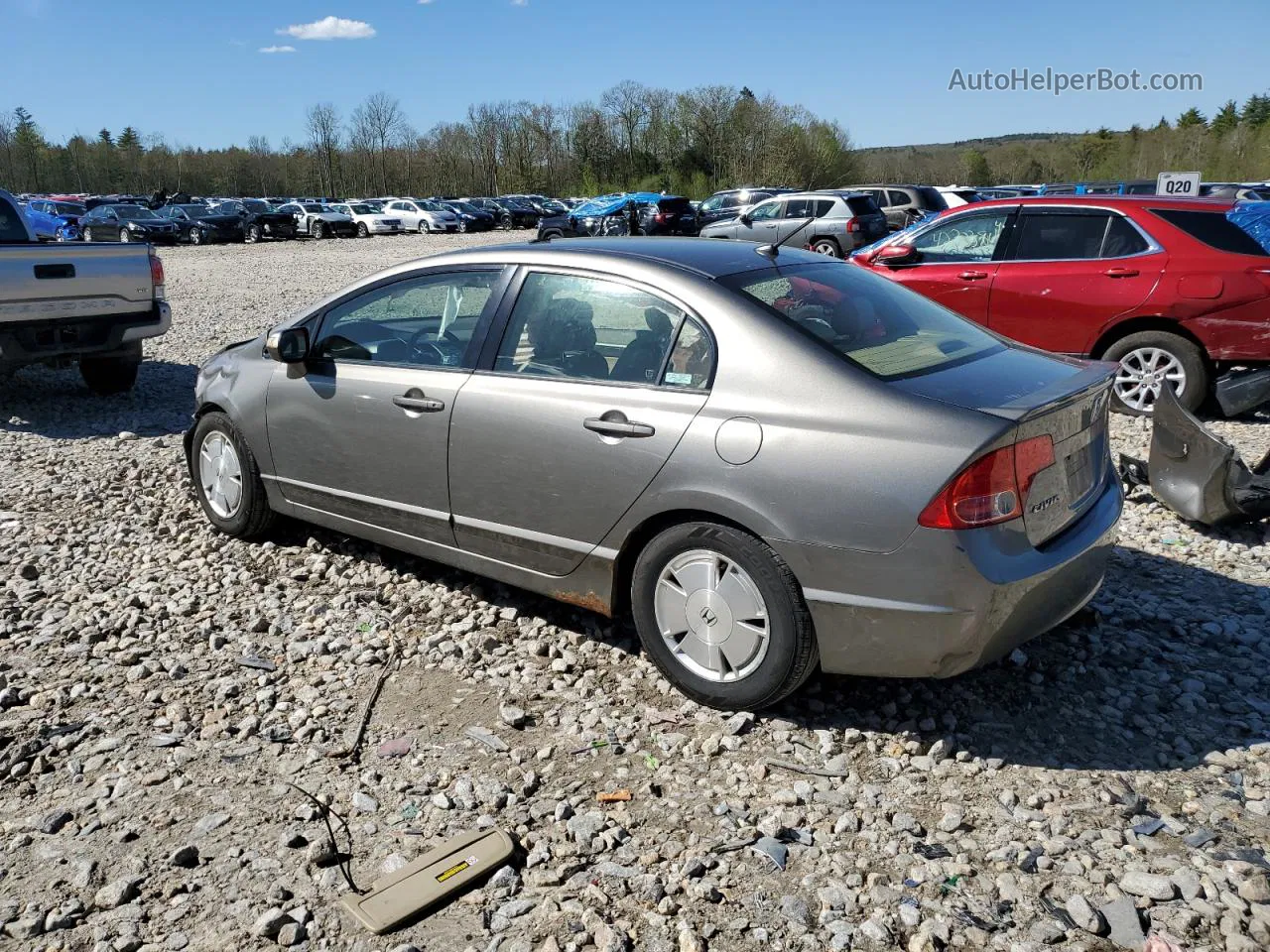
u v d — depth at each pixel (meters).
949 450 3.11
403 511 4.48
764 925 2.62
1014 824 3.00
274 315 15.23
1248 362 7.38
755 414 3.41
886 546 3.17
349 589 4.77
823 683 3.82
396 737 3.54
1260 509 5.13
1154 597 4.56
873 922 2.61
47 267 8.12
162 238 37.31
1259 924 2.56
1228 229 7.35
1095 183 29.73
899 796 3.16
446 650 4.13
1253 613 4.41
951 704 3.68
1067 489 3.48
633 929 2.62
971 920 2.61
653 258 3.92
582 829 3.00
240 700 3.80
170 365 11.06
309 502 4.95
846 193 23.23
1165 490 5.59
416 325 4.50
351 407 4.57
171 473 6.76
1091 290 7.71
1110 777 3.23
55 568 5.12
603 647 4.14
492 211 49.53
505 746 3.46
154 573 5.01
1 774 3.33
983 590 3.13
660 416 3.59
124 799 3.19
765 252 4.14
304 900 2.73
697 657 3.65
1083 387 3.48
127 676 3.98
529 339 4.07
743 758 3.38
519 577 4.16
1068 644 4.12
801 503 3.28
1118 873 2.78
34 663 4.10
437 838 2.98
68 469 6.96
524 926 2.63
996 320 8.19
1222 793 3.13
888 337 3.72
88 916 2.69
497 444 4.03
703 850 2.90
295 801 3.17
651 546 3.66
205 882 2.81
